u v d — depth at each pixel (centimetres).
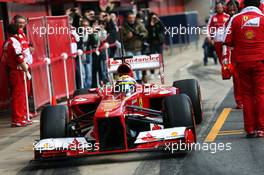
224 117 1367
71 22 2064
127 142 1010
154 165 973
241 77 1123
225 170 915
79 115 1180
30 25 1647
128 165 987
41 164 1052
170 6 5225
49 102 1806
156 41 2564
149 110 1075
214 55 2917
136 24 2205
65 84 1925
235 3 1481
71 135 1067
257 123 1123
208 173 905
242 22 1109
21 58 1474
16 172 1015
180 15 4112
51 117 1043
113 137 1011
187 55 3678
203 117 1381
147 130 1106
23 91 1514
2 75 1731
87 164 1023
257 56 1101
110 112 987
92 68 2108
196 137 1088
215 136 1161
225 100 1627
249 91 1123
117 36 2200
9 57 1494
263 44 1107
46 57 1766
